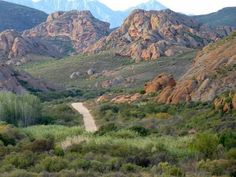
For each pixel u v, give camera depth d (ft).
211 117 197.77
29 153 123.95
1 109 246.47
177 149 135.23
